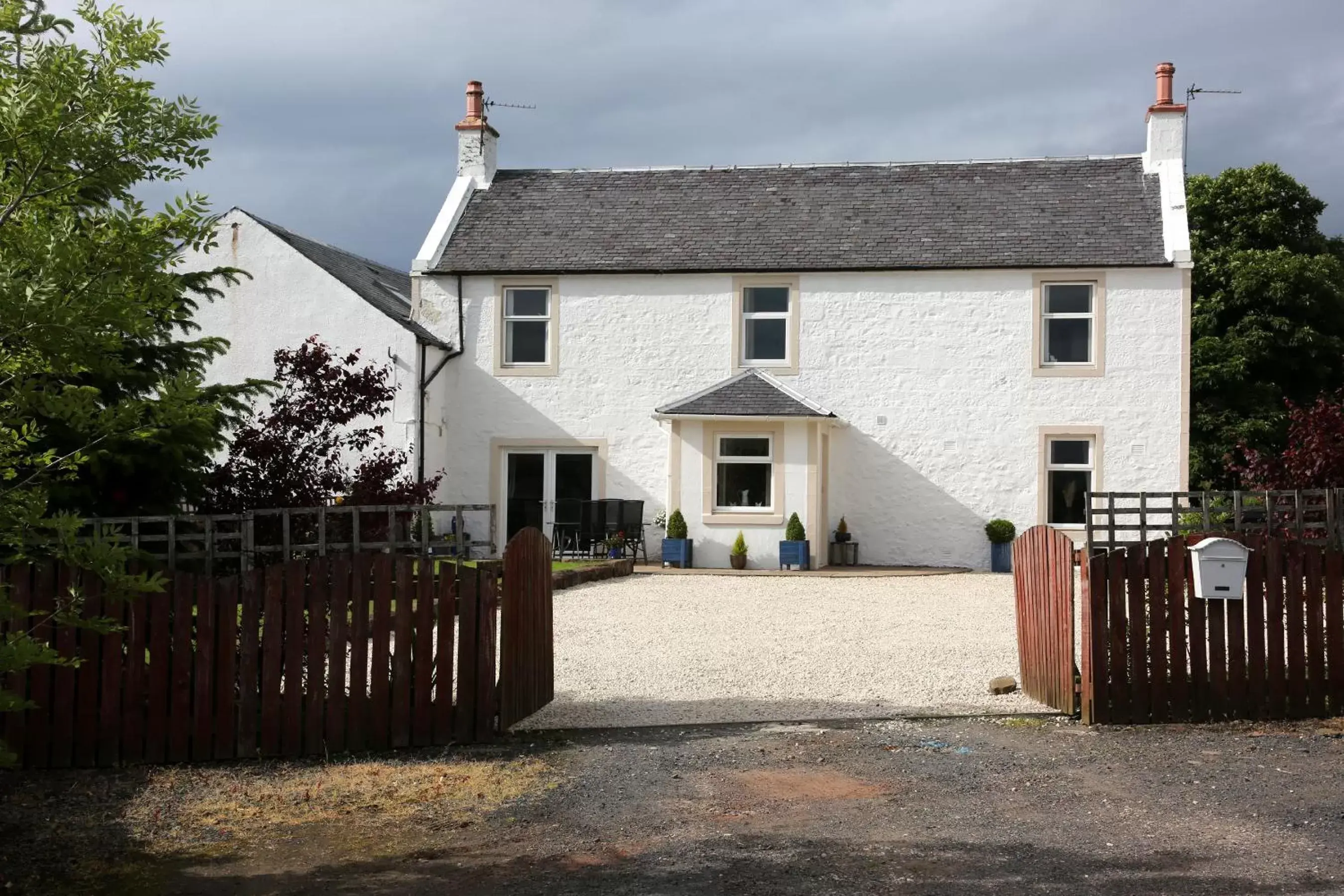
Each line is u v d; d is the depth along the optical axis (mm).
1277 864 5617
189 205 5711
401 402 21531
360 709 8047
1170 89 23391
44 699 7797
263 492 10180
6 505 5602
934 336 22000
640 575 19812
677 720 8859
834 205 23547
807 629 13555
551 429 22844
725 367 22484
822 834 6199
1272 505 12617
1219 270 28766
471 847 6172
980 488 21812
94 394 5910
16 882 5816
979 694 9734
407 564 8133
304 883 5734
